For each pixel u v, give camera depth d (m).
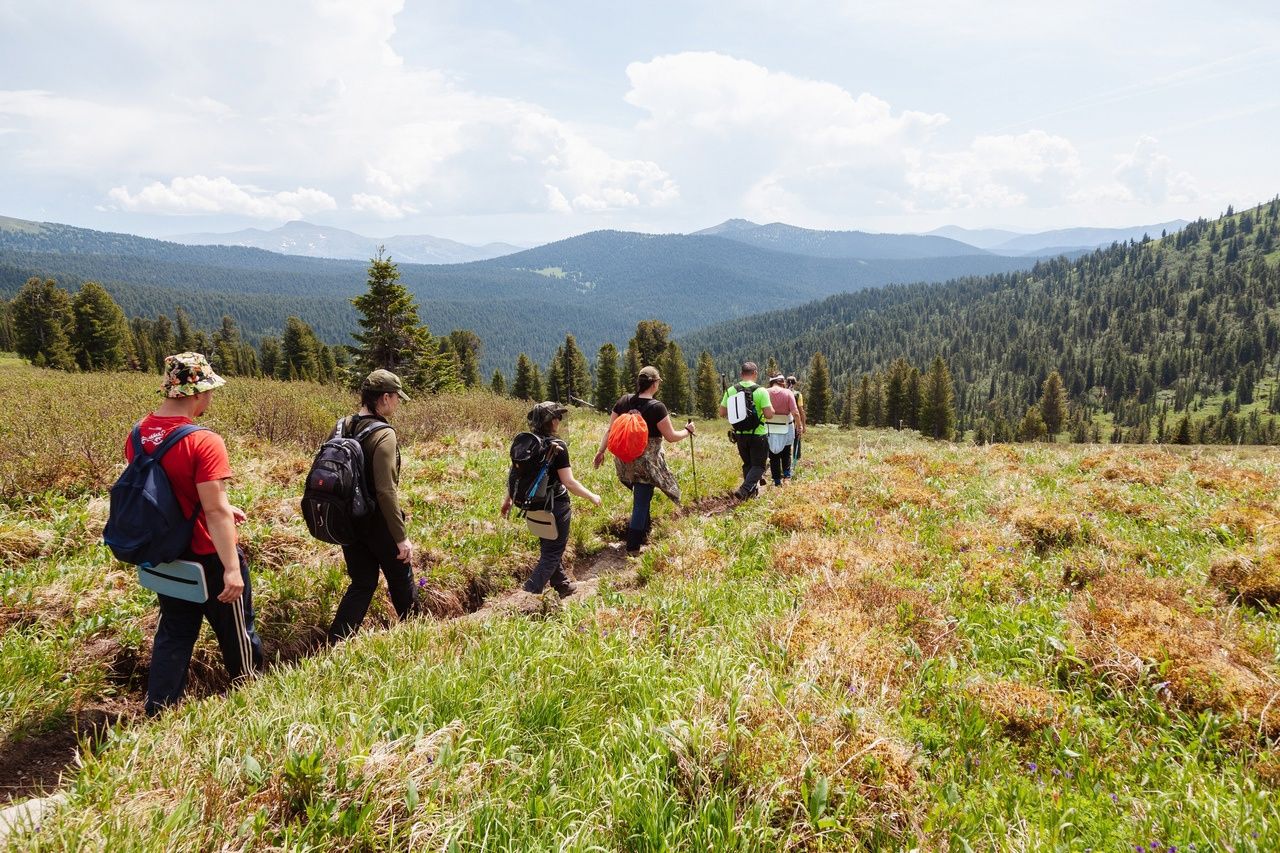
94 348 76.25
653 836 2.45
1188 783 2.88
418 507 8.52
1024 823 2.61
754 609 5.14
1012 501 8.34
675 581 6.15
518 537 7.73
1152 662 3.80
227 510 3.58
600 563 7.97
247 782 2.62
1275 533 6.01
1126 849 2.46
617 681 3.84
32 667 4.12
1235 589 5.08
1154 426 177.88
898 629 4.67
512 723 3.25
